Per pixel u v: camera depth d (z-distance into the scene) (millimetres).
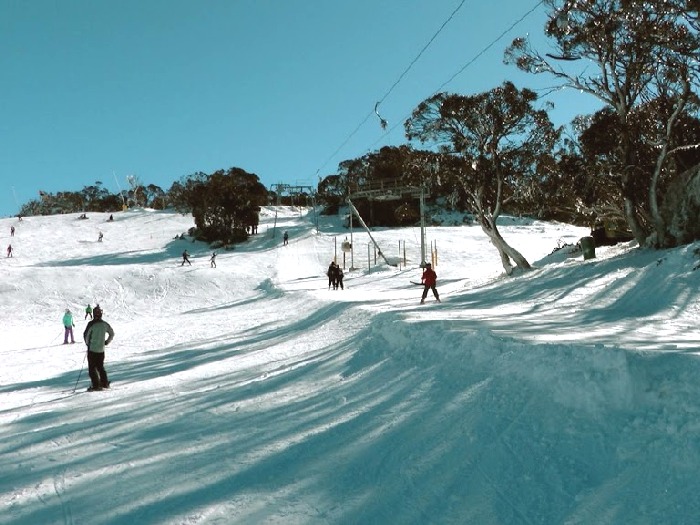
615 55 19266
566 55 20219
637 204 20516
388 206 75375
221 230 63688
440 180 25062
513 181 24766
